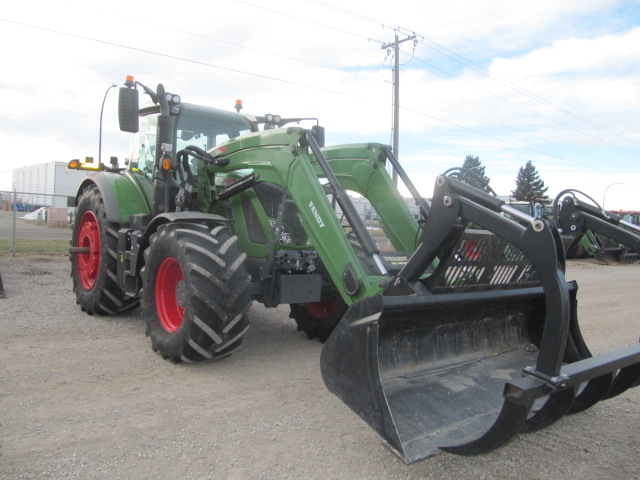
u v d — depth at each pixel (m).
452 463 2.68
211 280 3.61
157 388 3.51
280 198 4.32
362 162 4.51
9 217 27.23
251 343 4.79
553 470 2.66
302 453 2.71
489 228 2.56
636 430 3.19
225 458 2.62
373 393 2.43
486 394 3.07
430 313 3.16
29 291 6.62
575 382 2.39
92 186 5.96
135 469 2.46
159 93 4.68
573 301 3.49
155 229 4.40
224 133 5.50
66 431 2.81
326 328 4.76
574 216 3.73
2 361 3.87
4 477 2.33
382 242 4.37
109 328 5.00
